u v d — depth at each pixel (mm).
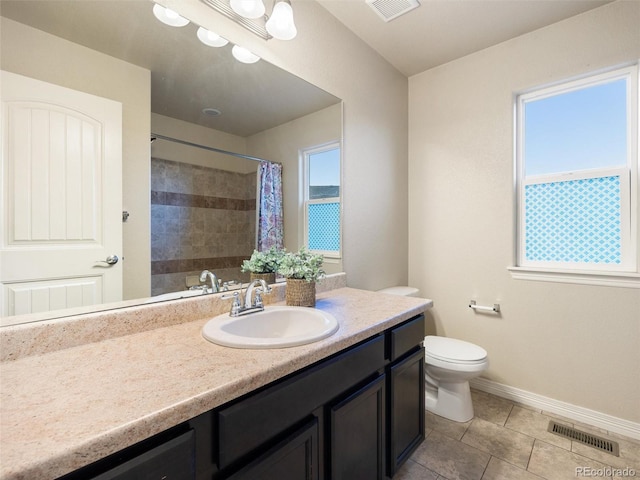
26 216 931
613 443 1717
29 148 937
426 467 1546
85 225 1052
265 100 1601
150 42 1197
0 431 552
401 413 1443
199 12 1312
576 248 2008
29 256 937
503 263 2205
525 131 2203
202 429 715
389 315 1375
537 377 2084
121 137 1138
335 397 1076
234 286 1488
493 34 2098
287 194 1722
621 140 1873
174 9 1239
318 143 1871
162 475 630
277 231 1672
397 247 2541
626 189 1841
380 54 2328
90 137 1062
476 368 1791
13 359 868
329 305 1557
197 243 1360
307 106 1800
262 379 807
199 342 1011
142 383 738
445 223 2479
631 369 1778
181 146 1313
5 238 896
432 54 2334
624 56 1774
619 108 1878
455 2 1799
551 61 2004
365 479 1215
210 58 1380
